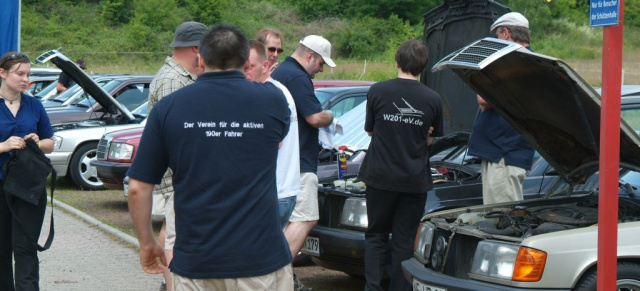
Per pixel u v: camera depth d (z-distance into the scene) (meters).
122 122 13.32
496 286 4.59
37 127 5.72
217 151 3.42
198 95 3.47
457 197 6.45
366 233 5.91
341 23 57.50
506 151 6.16
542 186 6.54
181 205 3.47
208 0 53.72
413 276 5.19
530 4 51.00
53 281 6.89
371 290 5.80
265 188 3.51
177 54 5.49
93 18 51.41
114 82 15.09
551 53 47.03
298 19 57.94
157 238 9.04
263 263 3.46
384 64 46.06
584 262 4.49
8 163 5.42
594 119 5.07
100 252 8.13
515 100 5.47
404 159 5.65
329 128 6.43
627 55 43.81
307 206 6.10
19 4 10.12
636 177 6.30
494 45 4.85
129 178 3.54
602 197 3.69
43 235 9.02
